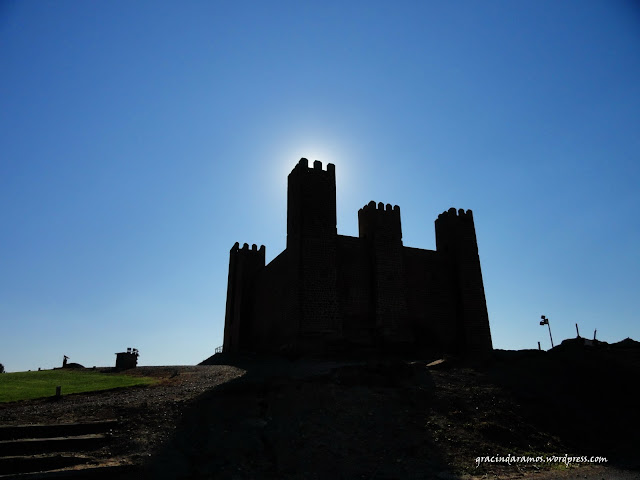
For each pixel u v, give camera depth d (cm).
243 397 2156
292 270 4044
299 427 1888
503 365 3269
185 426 1827
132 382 2767
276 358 3909
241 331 5666
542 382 2872
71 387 2562
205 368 3603
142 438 1698
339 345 3797
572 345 3628
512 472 1706
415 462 1706
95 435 1689
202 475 1503
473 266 4706
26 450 1551
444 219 4969
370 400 2234
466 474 1642
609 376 3044
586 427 2308
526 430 2159
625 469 1803
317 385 2331
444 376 2828
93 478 1417
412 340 4109
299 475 1549
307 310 3803
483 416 2219
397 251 4397
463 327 4481
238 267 6062
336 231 4181
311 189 4191
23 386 2622
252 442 1739
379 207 4450
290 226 4281
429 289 4503
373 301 4169
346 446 1778
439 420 2106
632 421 2442
